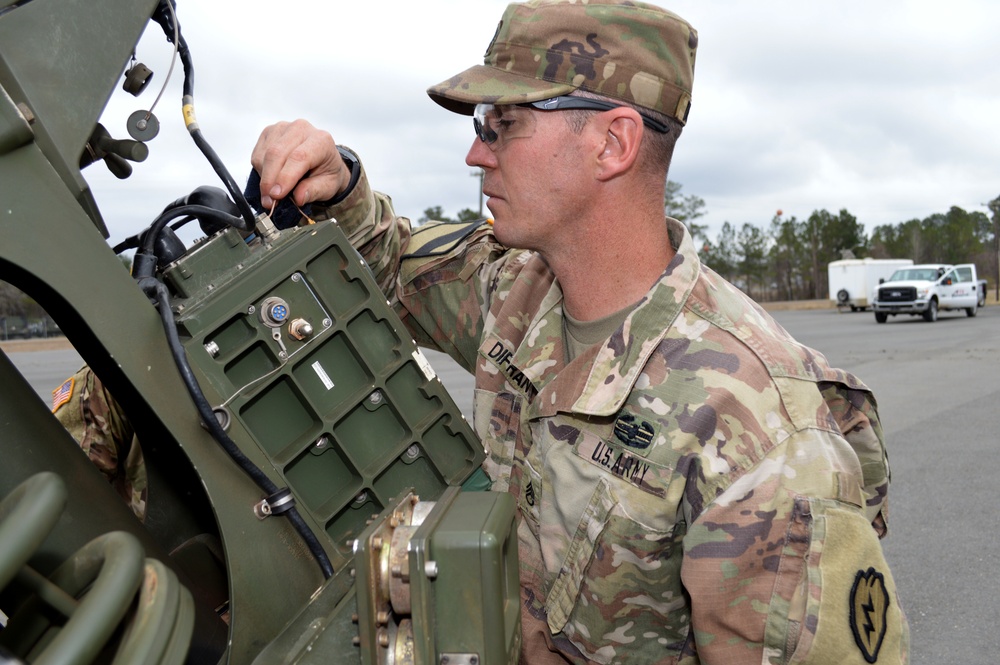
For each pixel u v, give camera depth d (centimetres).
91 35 99
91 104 99
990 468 569
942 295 2400
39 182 91
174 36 114
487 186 146
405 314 190
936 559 407
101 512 105
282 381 114
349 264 119
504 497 104
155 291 102
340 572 105
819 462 123
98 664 85
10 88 94
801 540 117
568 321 157
